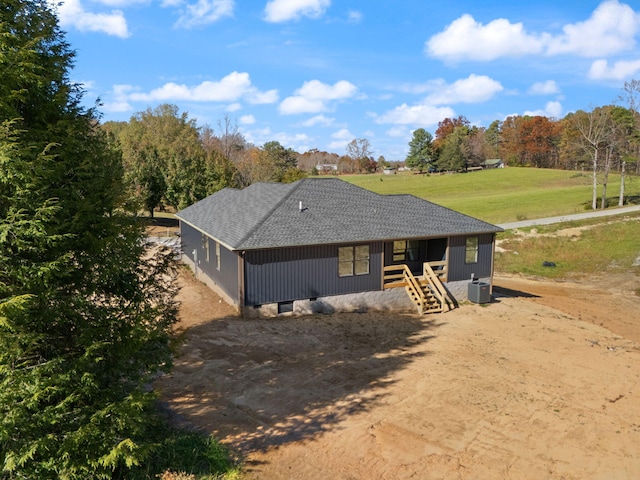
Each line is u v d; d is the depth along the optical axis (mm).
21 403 7355
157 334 9273
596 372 15805
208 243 25047
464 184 89438
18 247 7719
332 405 12680
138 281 10164
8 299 7570
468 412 12602
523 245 39812
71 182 8727
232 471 9430
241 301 19609
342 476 9641
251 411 12109
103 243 8578
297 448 10539
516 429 11859
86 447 7957
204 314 20219
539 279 33656
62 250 8430
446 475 9898
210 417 11648
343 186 26000
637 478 10070
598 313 24328
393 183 96688
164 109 83875
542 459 10633
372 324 20062
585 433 11797
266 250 19750
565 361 16734
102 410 8031
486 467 10234
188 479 8750
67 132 8664
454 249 24172
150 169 45844
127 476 8711
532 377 15164
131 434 8398
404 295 22984
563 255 37562
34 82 8273
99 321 8820
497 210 57000
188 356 15477
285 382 13938
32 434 7652
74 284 8836
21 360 8008
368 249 21922
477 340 18641
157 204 47188
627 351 18109
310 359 15797
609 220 44219
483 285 24250
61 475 7633
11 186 7871
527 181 88938
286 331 18438
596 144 56188
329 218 22484
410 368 15445
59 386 7984
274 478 9398
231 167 52406
